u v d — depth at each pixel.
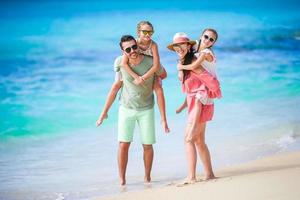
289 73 18.86
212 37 9.74
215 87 9.75
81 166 11.25
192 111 9.83
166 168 10.94
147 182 10.23
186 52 9.88
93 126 13.98
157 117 14.12
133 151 12.01
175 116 14.23
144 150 10.41
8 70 20.97
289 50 22.86
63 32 28.67
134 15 33.06
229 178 9.33
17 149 12.38
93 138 13.04
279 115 14.12
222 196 8.16
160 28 28.36
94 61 22.06
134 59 10.27
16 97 17.08
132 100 10.38
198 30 27.62
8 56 23.41
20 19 32.72
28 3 37.69
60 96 17.05
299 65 20.09
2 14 34.34
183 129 13.23
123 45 10.13
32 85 18.58
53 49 24.56
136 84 10.30
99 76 19.56
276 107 14.87
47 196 9.71
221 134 12.82
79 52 23.77
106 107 10.67
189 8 35.31
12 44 26.03
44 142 12.84
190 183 9.45
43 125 14.14
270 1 37.47
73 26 30.23
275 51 22.73
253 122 13.62
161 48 23.50
